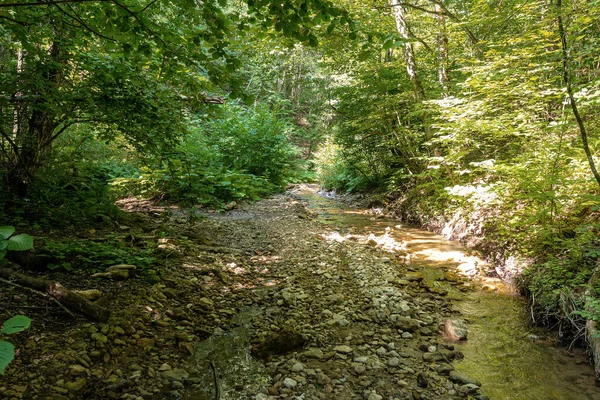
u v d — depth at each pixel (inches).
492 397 108.6
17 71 190.2
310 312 164.1
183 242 230.5
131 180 383.6
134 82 193.0
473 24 312.5
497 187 223.8
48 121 227.6
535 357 131.4
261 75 543.2
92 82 191.8
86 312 123.6
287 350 131.3
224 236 290.0
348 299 180.5
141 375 109.0
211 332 141.1
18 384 92.7
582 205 186.1
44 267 154.6
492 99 265.9
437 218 340.5
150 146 219.8
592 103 187.2
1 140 224.7
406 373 120.3
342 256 253.6
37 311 122.0
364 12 369.4
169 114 212.5
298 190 716.0
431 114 362.3
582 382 115.9
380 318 161.6
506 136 280.2
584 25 188.7
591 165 152.3
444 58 383.6
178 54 126.4
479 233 269.0
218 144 645.9
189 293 166.7
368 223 388.2
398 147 441.7
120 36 123.9
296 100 1202.6
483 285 204.8
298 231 330.0
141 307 141.6
